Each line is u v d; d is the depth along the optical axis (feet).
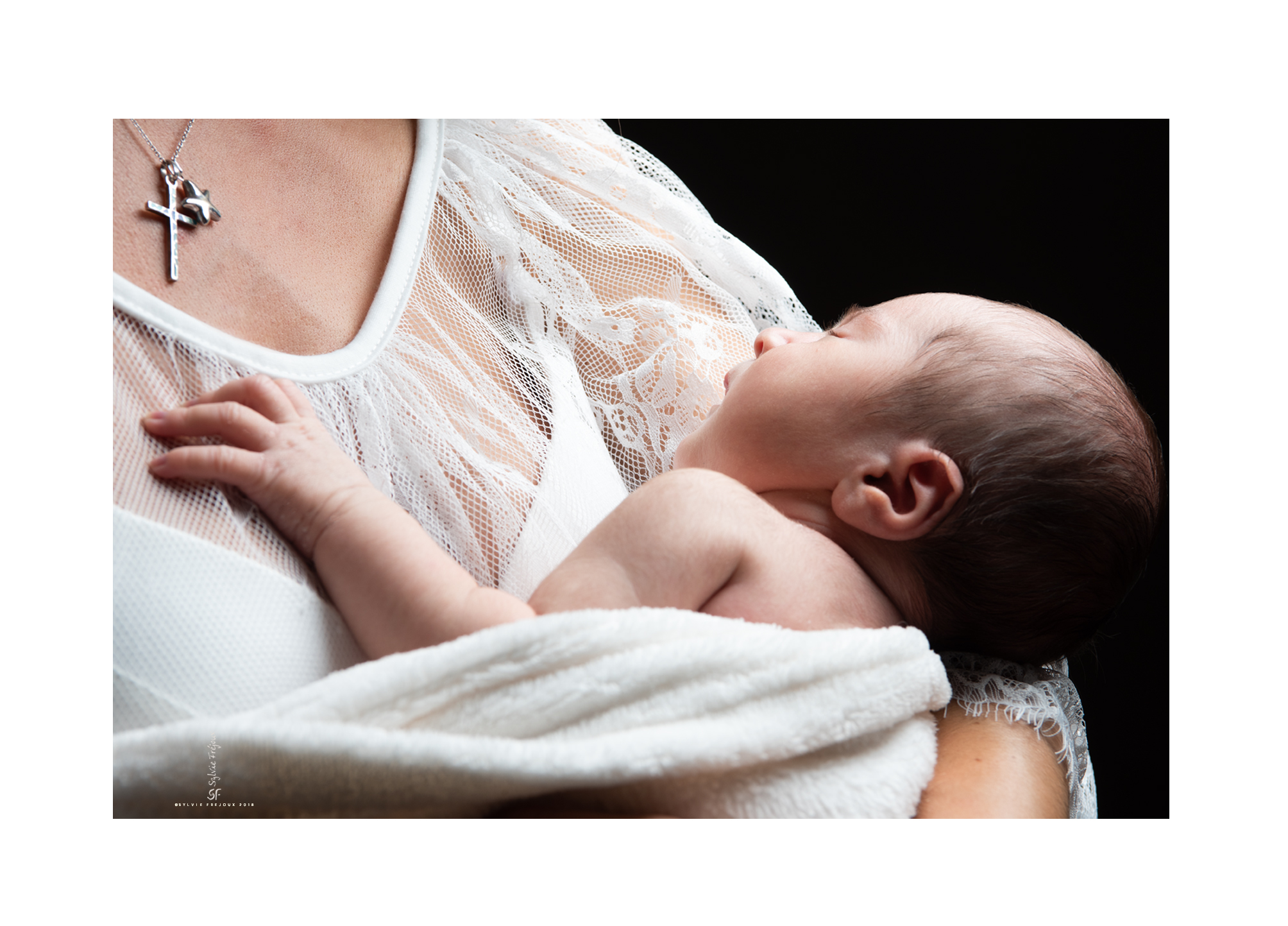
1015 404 2.61
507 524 2.63
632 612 2.01
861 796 2.02
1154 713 6.39
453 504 2.56
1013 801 2.28
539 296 3.28
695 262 3.86
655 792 1.94
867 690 2.04
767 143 6.82
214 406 2.15
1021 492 2.56
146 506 2.02
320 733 1.70
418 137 3.14
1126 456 2.65
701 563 2.39
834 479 2.69
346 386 2.51
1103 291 6.52
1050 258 6.61
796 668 1.98
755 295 3.92
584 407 3.20
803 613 2.40
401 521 2.20
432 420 2.66
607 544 2.43
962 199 6.73
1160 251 6.44
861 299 6.77
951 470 2.54
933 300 2.90
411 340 2.73
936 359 2.69
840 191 6.81
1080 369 2.72
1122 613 6.44
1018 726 2.57
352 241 2.84
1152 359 6.42
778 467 2.75
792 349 2.85
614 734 1.86
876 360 2.74
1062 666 3.05
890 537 2.60
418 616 2.11
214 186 2.46
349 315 2.71
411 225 2.92
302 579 2.17
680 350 3.46
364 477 2.26
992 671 2.75
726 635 2.03
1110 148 6.55
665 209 3.77
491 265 3.26
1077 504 2.57
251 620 2.00
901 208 6.77
